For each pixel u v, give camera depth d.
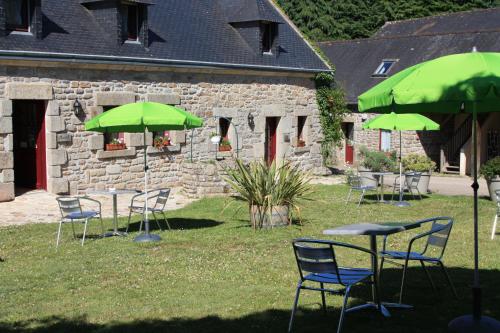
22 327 5.39
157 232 10.13
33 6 13.10
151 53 15.29
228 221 11.39
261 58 18.45
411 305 5.92
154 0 17.08
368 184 14.73
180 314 5.75
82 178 14.10
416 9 33.88
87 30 14.48
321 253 5.18
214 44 17.42
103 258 8.12
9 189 12.74
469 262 7.79
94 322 5.53
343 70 25.30
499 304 5.98
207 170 14.65
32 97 12.98
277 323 5.47
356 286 6.67
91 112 14.12
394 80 5.47
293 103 19.80
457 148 22.31
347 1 34.34
